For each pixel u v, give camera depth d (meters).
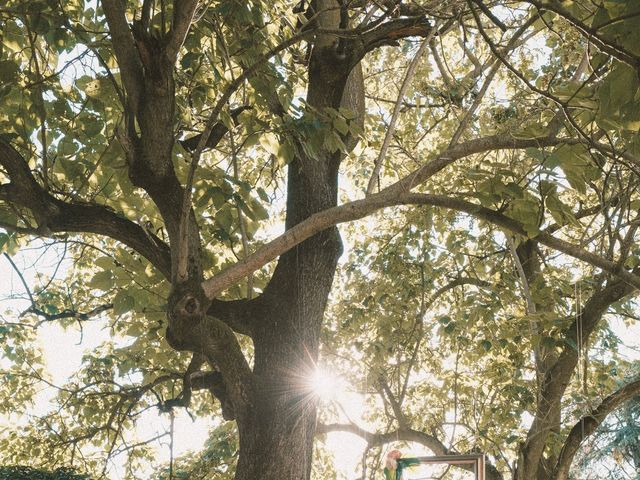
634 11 3.39
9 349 11.52
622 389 11.05
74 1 7.86
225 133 8.45
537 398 10.92
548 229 12.20
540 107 6.85
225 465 12.96
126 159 6.75
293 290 7.83
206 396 12.54
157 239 7.58
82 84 7.63
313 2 8.50
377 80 13.21
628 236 6.80
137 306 7.75
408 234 12.62
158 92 6.30
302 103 7.09
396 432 12.85
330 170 8.25
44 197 7.19
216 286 6.58
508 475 13.41
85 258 11.23
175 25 6.10
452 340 12.04
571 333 10.33
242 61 7.25
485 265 12.51
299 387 7.54
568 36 7.79
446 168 12.37
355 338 12.66
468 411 12.91
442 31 7.90
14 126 7.52
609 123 4.69
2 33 7.51
